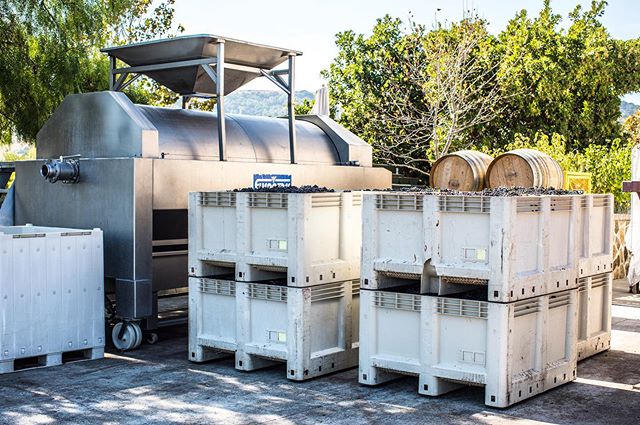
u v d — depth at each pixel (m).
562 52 24.28
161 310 11.06
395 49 24.64
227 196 7.54
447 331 6.47
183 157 9.58
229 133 10.39
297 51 10.43
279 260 7.17
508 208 6.08
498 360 6.17
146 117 9.59
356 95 24.42
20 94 15.62
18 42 15.66
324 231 7.29
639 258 12.71
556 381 6.91
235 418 5.94
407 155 21.83
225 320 7.65
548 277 6.68
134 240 8.43
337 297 7.44
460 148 22.53
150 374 7.37
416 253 6.61
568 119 24.22
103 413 6.08
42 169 8.93
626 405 6.37
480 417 5.98
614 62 25.42
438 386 6.55
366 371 6.90
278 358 7.18
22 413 6.07
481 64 22.61
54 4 15.66
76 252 7.91
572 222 7.08
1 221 9.80
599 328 8.55
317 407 6.25
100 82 16.53
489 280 6.17
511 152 9.85
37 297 7.61
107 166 8.69
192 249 7.79
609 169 19.08
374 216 6.78
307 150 11.34
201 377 7.25
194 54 9.62
